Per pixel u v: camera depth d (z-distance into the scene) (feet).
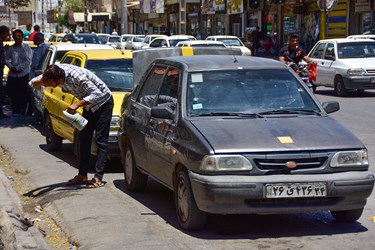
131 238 23.00
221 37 117.39
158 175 26.27
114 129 33.58
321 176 22.18
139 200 28.84
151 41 128.26
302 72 49.49
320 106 26.00
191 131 23.31
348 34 121.80
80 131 30.96
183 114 24.61
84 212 26.63
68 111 29.60
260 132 23.06
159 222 25.21
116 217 25.80
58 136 40.70
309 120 24.54
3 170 37.55
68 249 23.17
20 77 55.52
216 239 22.95
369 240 22.79
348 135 23.50
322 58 75.92
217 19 177.68
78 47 47.44
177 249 21.77
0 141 46.24
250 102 25.36
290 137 22.81
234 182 21.67
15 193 30.89
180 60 27.40
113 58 39.11
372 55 72.79
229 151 21.99
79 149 33.22
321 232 23.79
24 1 94.73
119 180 33.14
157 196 29.55
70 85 29.63
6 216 22.56
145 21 223.92
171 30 198.70
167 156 24.75
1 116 55.52
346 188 22.30
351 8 120.98
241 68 26.61
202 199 22.12
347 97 71.26
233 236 23.35
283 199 22.06
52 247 23.49
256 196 21.75
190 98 25.21
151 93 28.30
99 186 30.94
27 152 41.50
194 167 22.47
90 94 29.48
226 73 26.30
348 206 22.72
